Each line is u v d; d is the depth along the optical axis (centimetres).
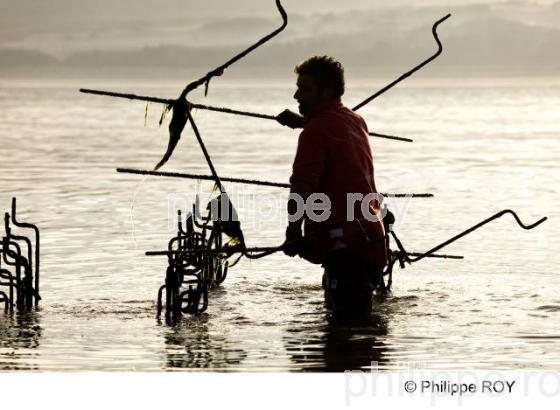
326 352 2250
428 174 7431
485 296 2830
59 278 3098
